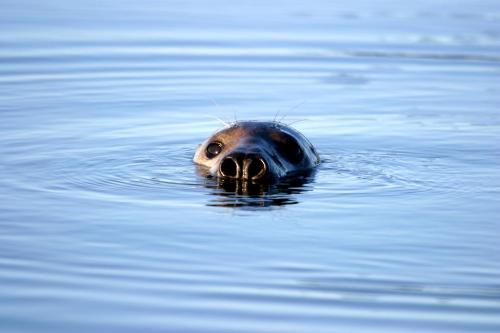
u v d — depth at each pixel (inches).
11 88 2134.6
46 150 1635.1
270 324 935.0
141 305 975.0
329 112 2011.6
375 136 1807.3
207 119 1926.7
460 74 2400.3
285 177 1476.4
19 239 1164.5
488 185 1441.9
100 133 1777.8
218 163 1475.1
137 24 2977.4
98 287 1018.7
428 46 2714.1
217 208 1302.9
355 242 1165.1
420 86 2269.9
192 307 971.3
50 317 944.9
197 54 2559.1
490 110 2031.3
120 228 1210.6
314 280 1043.9
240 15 3228.3
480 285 1035.9
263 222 1240.8
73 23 2967.5
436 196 1379.2
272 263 1090.7
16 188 1396.4
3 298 987.9
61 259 1098.1
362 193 1392.7
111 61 2448.3
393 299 996.6
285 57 2556.6
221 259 1103.0
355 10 3400.6
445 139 1776.6
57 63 2402.8
